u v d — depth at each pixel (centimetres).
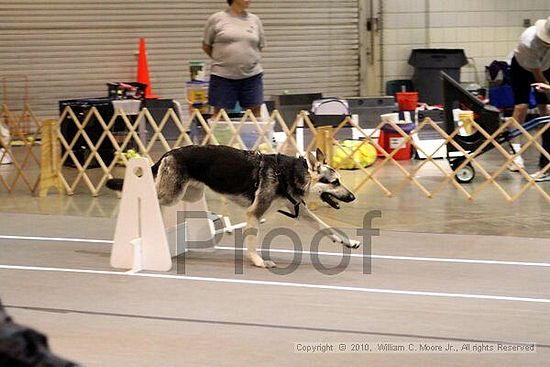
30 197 1066
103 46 1619
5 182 1115
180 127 1124
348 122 1173
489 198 1004
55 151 1073
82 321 552
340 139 1315
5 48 1558
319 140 1042
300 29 1734
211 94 1162
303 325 536
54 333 525
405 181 1038
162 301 599
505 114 1589
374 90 1794
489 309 568
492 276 656
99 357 477
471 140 1098
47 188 1073
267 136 1138
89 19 1602
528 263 696
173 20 1656
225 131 1138
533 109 1420
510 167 1188
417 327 529
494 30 1827
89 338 514
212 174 695
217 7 1686
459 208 945
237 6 1140
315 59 1756
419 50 1733
